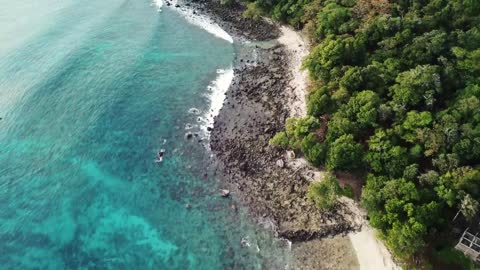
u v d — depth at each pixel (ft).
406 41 265.54
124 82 316.40
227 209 223.92
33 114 282.97
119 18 404.16
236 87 309.83
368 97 227.40
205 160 253.24
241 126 272.51
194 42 369.09
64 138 267.59
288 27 363.35
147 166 251.60
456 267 176.76
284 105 282.36
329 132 228.63
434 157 205.46
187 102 300.20
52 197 231.30
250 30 376.89
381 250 192.54
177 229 216.74
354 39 271.49
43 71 319.06
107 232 215.92
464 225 185.26
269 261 198.70
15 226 216.13
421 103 230.07
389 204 183.73
